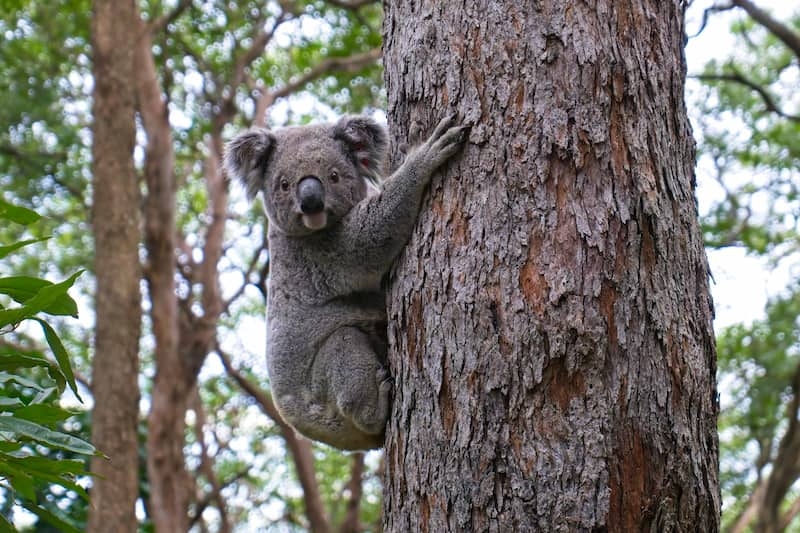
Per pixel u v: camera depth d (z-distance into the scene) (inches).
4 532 209.9
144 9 869.2
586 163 200.1
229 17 827.4
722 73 741.3
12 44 810.8
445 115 215.2
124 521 560.7
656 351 193.9
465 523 193.3
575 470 187.5
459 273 204.5
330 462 1007.6
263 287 815.7
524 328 194.5
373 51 814.5
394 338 220.7
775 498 654.5
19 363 202.5
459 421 198.1
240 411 988.6
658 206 201.5
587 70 203.9
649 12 213.6
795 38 649.6
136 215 631.8
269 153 306.5
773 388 714.2
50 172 848.3
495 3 211.8
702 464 195.8
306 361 287.4
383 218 237.1
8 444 191.0
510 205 201.6
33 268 854.5
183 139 912.3
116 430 579.5
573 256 195.9
